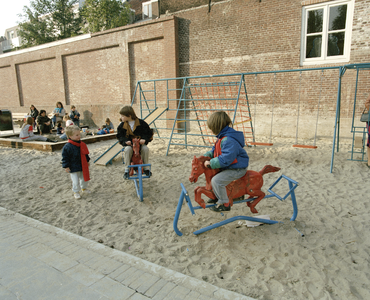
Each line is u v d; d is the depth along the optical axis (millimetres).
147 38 13148
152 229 3609
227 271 2699
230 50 11219
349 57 9109
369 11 8609
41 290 2273
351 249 2992
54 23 36062
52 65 17781
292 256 2885
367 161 6309
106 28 26016
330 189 4848
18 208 4410
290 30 9883
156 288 2303
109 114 15500
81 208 4387
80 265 2656
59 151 8836
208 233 3441
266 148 8195
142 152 4945
